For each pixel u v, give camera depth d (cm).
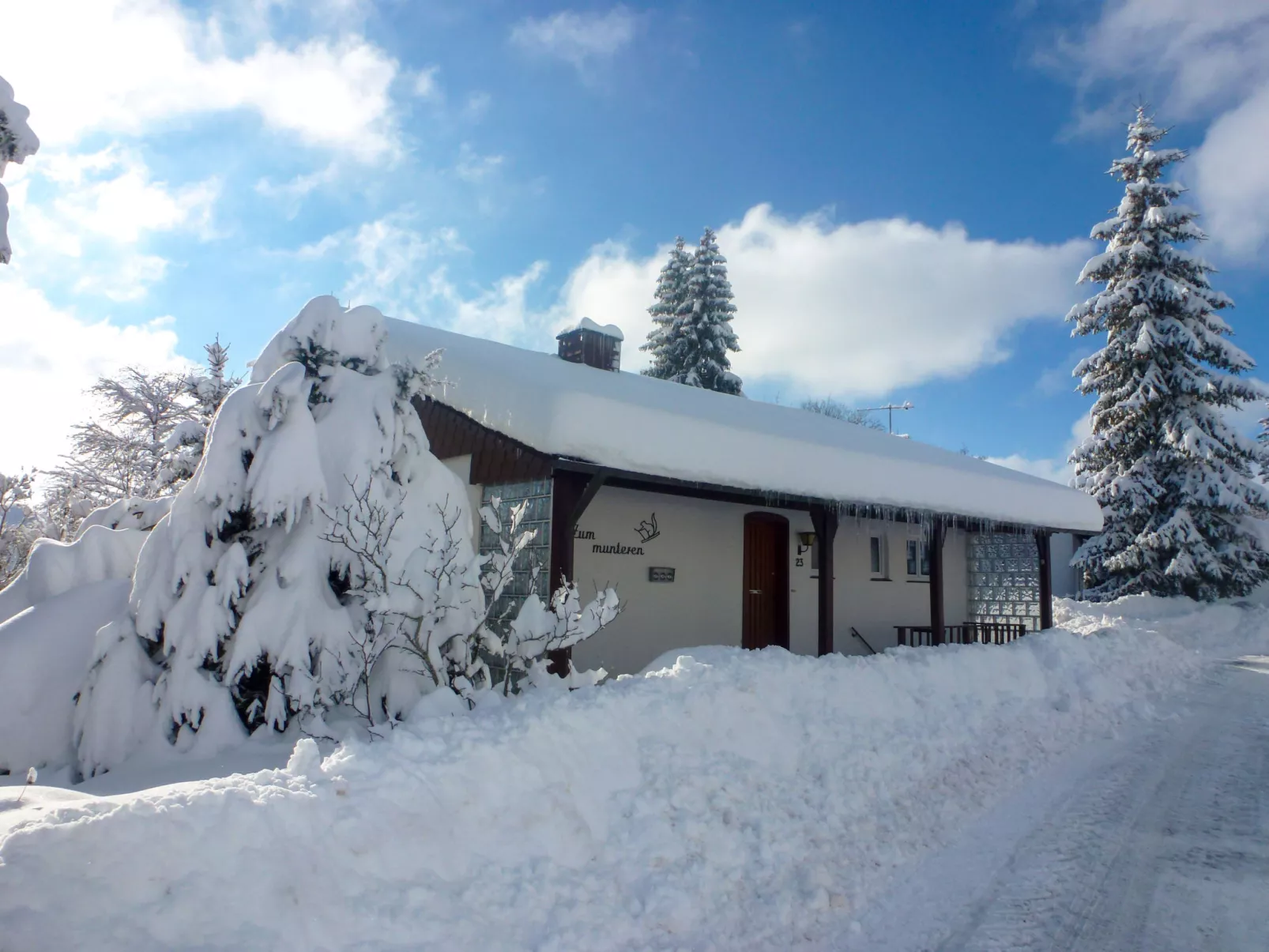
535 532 745
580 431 786
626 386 1239
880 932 426
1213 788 695
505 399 878
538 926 370
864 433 1659
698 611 1148
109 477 1758
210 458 624
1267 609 2134
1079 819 612
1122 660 1242
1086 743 855
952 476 1235
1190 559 2192
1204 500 2205
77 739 586
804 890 455
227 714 580
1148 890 481
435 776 404
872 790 606
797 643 1289
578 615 649
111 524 858
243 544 638
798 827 520
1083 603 2248
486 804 415
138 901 287
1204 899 470
